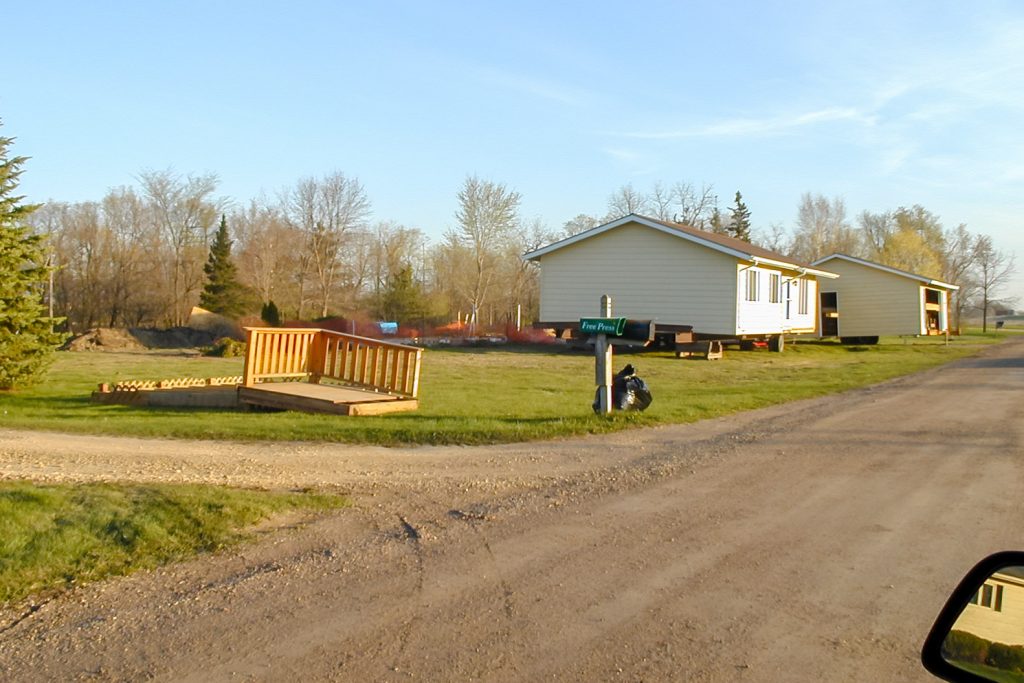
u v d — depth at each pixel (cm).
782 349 3253
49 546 646
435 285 6275
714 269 2855
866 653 468
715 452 1076
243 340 3969
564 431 1233
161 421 1348
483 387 1889
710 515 762
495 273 5706
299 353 1648
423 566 625
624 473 950
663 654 468
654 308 2952
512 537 698
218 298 5306
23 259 1867
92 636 504
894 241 6406
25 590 578
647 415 1361
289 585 588
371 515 769
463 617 525
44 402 1698
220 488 840
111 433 1238
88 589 583
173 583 596
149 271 5972
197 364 2872
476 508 795
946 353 3209
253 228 6462
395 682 436
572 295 3092
